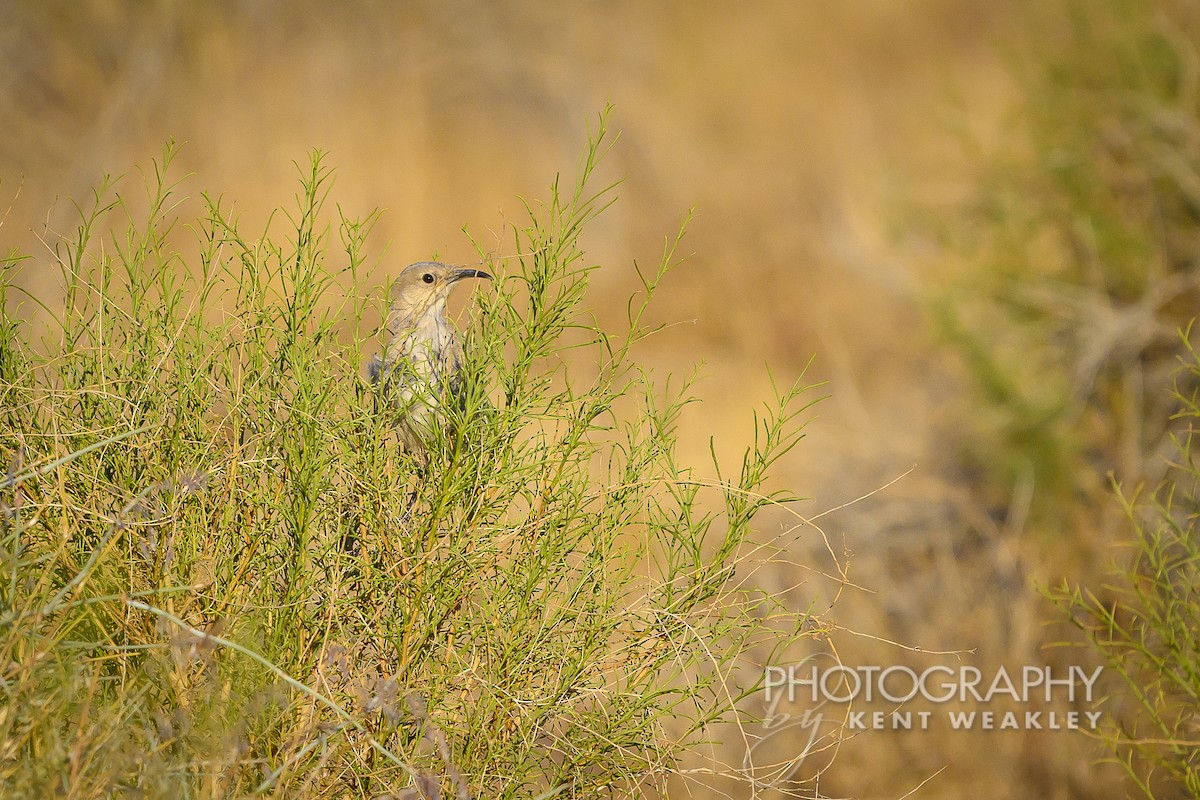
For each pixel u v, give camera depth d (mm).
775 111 27984
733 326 20031
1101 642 7520
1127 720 9633
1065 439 11539
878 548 11992
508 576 5812
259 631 5492
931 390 14398
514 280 6383
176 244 14875
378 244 21703
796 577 11281
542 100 27781
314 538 5859
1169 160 11742
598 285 22172
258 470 5770
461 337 6566
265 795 5172
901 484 12672
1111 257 12023
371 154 23609
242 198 21766
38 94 25125
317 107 24703
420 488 6066
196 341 5820
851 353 18078
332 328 6148
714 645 6309
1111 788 9328
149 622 5398
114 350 5965
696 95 28734
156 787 4684
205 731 4926
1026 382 12141
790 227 22344
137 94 24781
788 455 13922
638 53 29578
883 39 30125
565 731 5883
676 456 14625
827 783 9734
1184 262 11938
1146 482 10922
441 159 25438
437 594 5664
